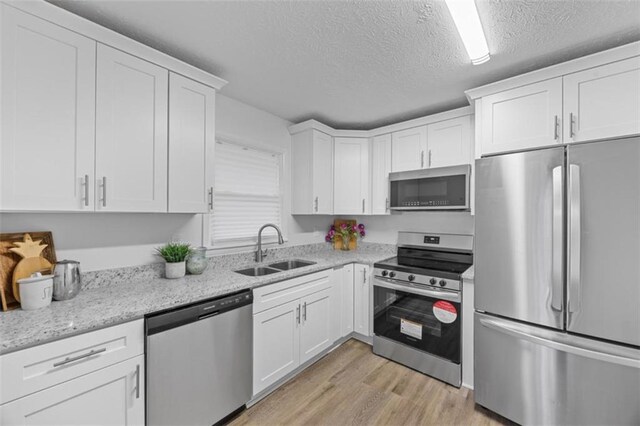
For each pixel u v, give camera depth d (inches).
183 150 70.4
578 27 58.2
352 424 68.3
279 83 84.7
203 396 61.7
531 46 64.9
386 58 70.8
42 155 50.1
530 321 65.3
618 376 55.7
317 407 74.1
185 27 59.5
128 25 58.9
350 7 53.4
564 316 61.1
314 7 53.4
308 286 91.7
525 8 52.9
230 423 68.1
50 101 50.8
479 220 73.4
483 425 68.0
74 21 52.4
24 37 48.0
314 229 132.2
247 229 104.3
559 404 61.6
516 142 73.2
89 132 55.3
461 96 93.3
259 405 74.7
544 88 69.5
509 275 68.2
